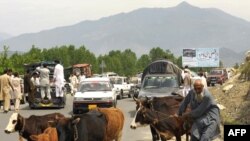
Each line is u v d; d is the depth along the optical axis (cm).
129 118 2773
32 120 1479
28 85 3344
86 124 1359
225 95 2809
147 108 1587
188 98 1427
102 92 2997
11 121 1463
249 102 2434
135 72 10344
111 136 1500
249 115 2266
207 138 1367
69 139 1296
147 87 2845
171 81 2870
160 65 3253
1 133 2261
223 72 6362
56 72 3369
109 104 2934
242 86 2859
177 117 1452
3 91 3123
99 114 1439
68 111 3194
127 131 2291
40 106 3338
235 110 2416
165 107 1594
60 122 1305
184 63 8381
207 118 1381
